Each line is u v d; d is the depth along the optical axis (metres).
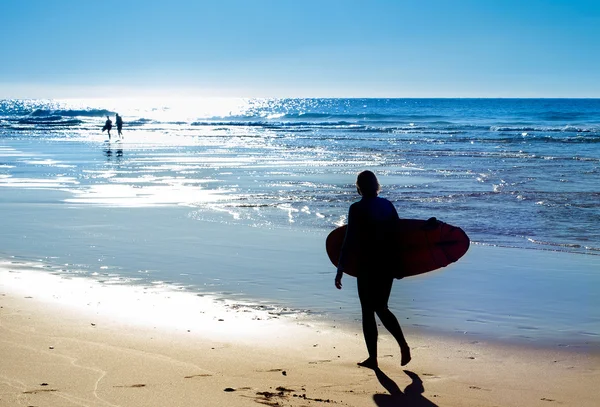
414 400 4.88
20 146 38.94
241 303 7.93
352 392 5.04
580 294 8.56
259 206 16.42
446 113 110.75
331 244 6.11
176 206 16.33
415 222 5.84
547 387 5.23
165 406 4.57
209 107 187.12
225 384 5.09
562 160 28.89
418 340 6.60
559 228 13.58
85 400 4.63
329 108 169.00
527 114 95.94
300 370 5.54
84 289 8.48
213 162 28.75
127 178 22.48
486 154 32.22
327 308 7.75
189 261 10.34
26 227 13.31
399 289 8.89
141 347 6.02
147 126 71.19
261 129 63.47
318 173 24.23
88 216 14.73
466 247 5.73
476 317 7.51
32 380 5.02
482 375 5.53
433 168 25.88
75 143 41.97
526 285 9.06
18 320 6.86
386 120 87.75
